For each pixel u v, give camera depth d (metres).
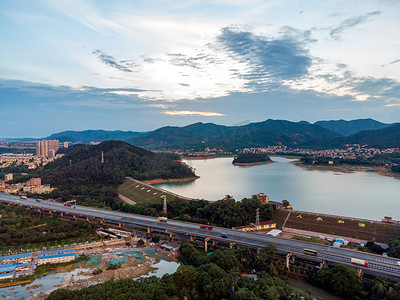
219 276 155.38
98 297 137.50
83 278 175.38
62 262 197.75
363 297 143.50
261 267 174.88
